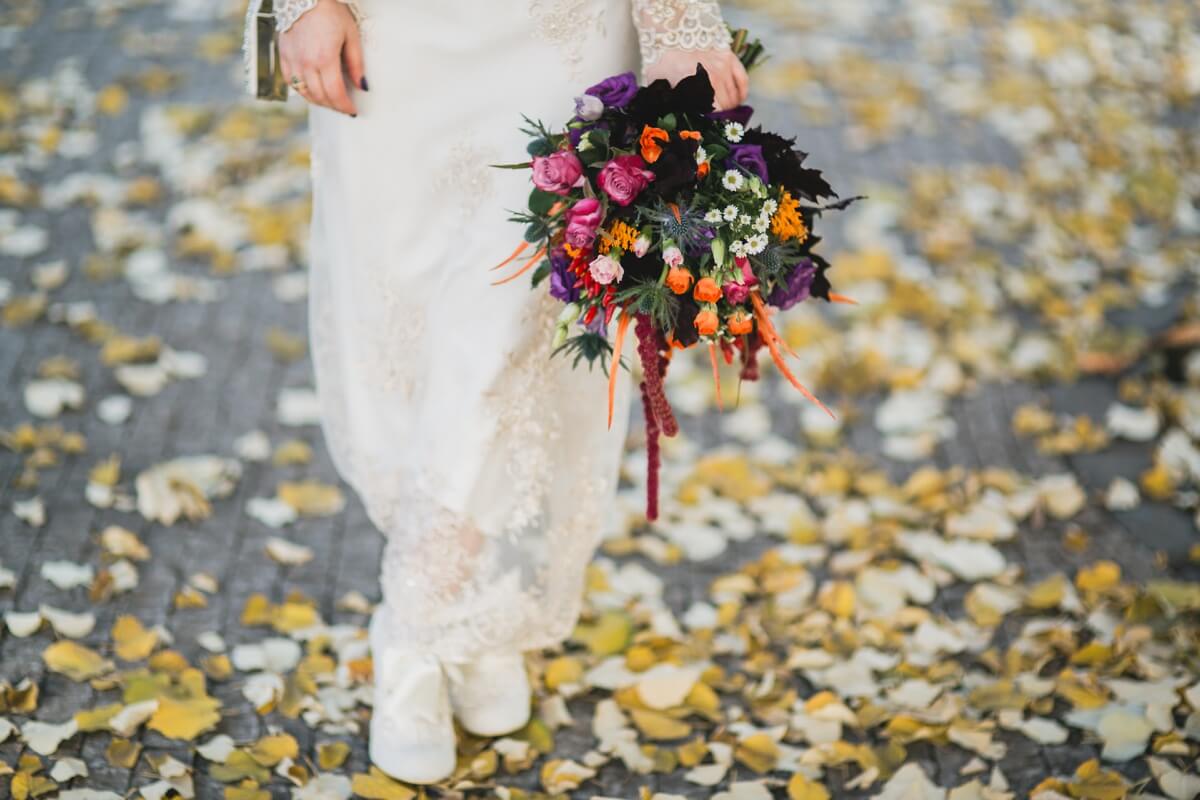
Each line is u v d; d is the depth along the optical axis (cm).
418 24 312
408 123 321
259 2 319
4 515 436
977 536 457
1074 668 395
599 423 345
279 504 459
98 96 738
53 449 472
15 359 522
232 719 364
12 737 345
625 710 377
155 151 689
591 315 291
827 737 367
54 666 370
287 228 634
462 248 325
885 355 571
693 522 463
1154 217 711
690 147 282
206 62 800
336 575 429
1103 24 975
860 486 485
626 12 320
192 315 566
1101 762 359
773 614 417
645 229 283
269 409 513
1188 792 344
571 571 359
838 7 966
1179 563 451
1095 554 454
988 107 817
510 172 317
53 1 866
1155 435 525
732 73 319
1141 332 591
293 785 344
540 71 314
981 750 362
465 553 336
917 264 642
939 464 506
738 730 370
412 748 341
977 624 415
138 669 376
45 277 576
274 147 706
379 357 346
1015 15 977
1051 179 736
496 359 322
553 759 359
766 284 296
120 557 421
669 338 300
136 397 509
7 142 683
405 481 348
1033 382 560
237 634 397
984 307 609
